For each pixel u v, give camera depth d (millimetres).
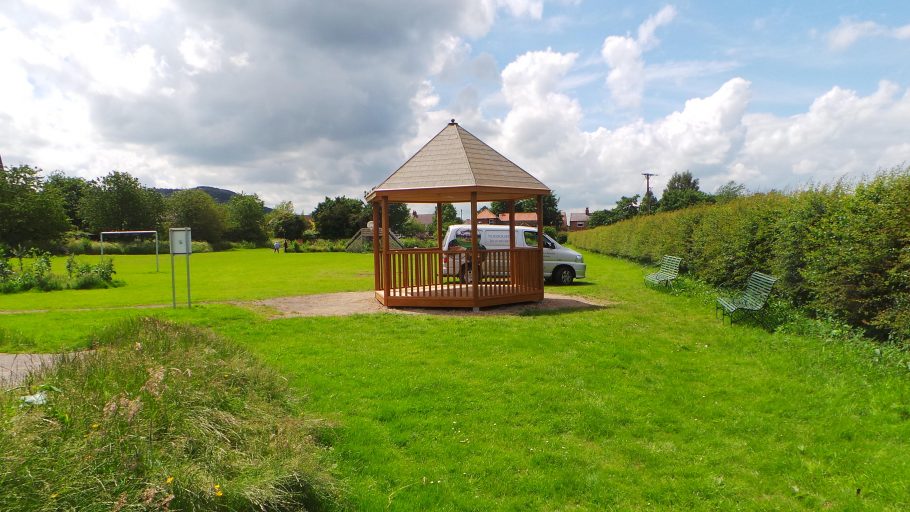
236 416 4805
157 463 3557
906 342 7473
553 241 20016
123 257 49188
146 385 4340
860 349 7785
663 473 4633
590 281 20391
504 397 6426
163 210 77625
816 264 9758
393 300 13312
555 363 7875
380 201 13664
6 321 11195
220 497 3504
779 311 10680
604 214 86062
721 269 15453
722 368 7664
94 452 3424
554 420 5711
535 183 13969
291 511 3799
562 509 4078
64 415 3846
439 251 13422
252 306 13773
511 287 13922
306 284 21406
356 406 6105
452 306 12992
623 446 5160
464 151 13406
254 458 4086
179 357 5762
